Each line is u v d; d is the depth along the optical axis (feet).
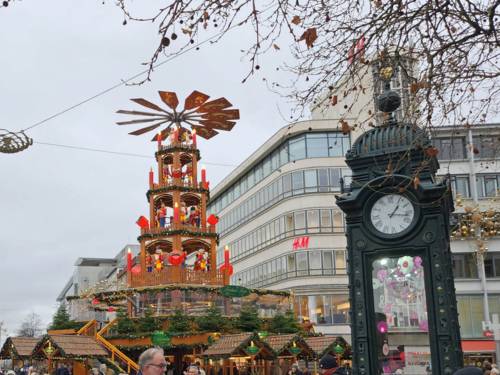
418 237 35.45
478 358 157.89
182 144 133.28
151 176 131.64
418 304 35.12
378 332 35.50
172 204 136.46
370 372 35.04
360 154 37.63
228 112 132.05
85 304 129.49
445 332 34.01
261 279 200.95
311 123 184.24
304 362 129.18
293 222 183.62
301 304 176.04
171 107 131.75
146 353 22.99
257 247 205.67
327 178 182.70
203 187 132.67
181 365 118.93
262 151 200.64
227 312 118.62
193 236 126.82
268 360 106.93
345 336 173.99
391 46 30.76
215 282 122.11
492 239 163.63
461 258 163.43
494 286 161.27
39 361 119.75
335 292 176.76
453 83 30.63
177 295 114.73
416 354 34.68
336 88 31.09
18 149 69.62
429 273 34.91
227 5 25.70
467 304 161.17
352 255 36.73
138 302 115.96
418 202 35.60
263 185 203.72
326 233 179.52
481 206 155.84
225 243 235.61
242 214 220.23
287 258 184.34
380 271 36.14
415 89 29.17
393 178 35.94
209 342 106.73
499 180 161.07
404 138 36.81
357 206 36.83
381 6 28.50
